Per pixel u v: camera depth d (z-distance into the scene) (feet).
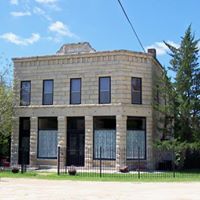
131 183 78.74
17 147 123.95
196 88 115.34
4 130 119.75
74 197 56.24
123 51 113.29
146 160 114.21
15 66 126.00
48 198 55.11
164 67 117.08
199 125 114.21
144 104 115.34
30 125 122.52
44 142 121.49
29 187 70.18
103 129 114.42
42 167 119.55
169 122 116.78
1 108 117.60
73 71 118.93
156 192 63.05
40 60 122.83
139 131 115.03
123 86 112.98
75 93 118.52
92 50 120.47
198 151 121.19
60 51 124.06
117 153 111.24
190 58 115.44
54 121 121.39
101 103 114.93
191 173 103.96
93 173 101.71
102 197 56.34
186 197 56.75
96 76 115.96
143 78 116.26
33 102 122.93
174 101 115.14
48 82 122.31
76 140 118.32
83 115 116.26
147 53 116.78
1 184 75.36
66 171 106.42
